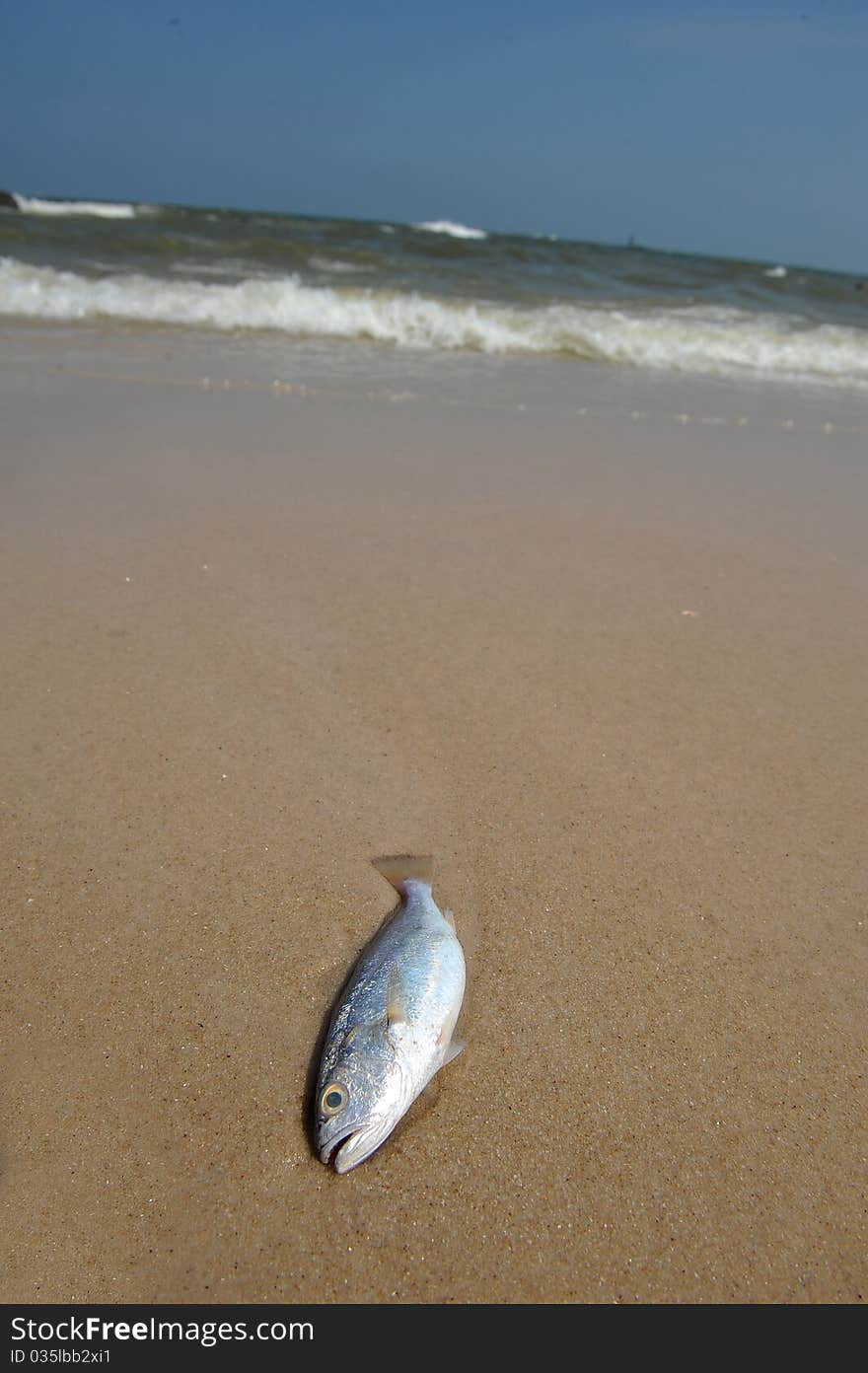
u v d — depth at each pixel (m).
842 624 1.07
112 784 0.74
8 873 0.66
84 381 1.84
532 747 0.82
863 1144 0.54
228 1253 0.49
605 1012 0.60
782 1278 0.49
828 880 0.71
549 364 2.53
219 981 0.60
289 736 0.81
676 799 0.77
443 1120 0.54
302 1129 0.53
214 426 1.63
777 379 2.61
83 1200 0.50
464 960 0.61
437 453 1.60
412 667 0.92
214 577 1.06
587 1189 0.52
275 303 2.64
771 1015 0.61
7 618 0.94
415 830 0.73
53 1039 0.56
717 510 1.43
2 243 3.23
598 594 1.10
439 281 3.55
